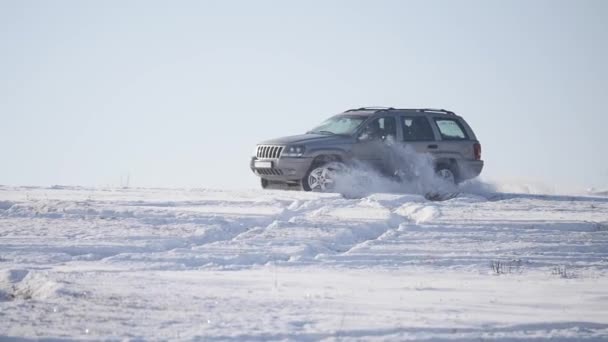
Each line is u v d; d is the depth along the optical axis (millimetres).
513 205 47656
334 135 55594
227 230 36344
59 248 29703
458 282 24266
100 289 21156
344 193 54375
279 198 48531
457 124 58531
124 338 15602
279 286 22562
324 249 31656
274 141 55438
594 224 39219
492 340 16141
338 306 19391
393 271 26734
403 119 56844
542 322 17734
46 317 17484
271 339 15836
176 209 43094
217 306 19016
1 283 22891
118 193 53938
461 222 39250
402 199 47938
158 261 27781
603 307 20156
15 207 41531
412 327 16953
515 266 28172
